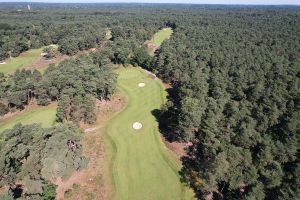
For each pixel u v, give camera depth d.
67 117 87.75
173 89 114.56
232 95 101.31
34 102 101.56
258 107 84.12
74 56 170.00
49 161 60.09
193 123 73.00
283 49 163.00
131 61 150.12
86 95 89.00
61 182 63.94
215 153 62.19
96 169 68.81
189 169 69.44
